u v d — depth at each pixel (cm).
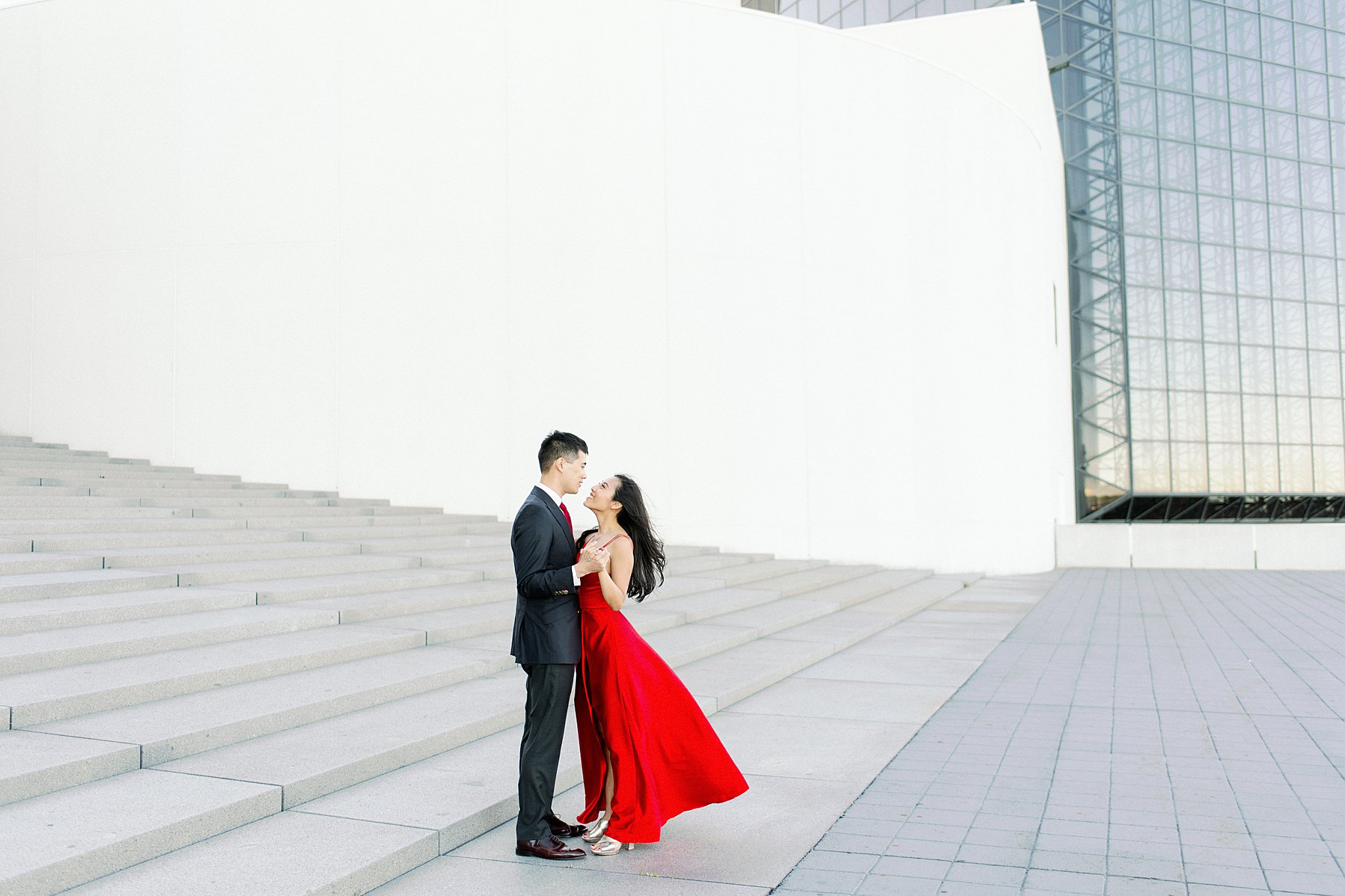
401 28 1524
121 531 956
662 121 1589
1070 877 395
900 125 1792
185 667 571
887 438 1742
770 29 1667
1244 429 2902
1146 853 423
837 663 922
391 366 1488
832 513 1678
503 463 1485
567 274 1531
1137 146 2841
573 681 424
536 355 1512
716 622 1045
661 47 1595
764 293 1642
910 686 812
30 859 334
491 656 705
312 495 1406
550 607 416
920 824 466
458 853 420
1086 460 2728
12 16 1588
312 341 1488
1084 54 2823
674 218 1588
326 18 1519
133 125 1534
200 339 1495
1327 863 409
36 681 521
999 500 1923
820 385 1683
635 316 1555
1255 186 3014
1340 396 3078
